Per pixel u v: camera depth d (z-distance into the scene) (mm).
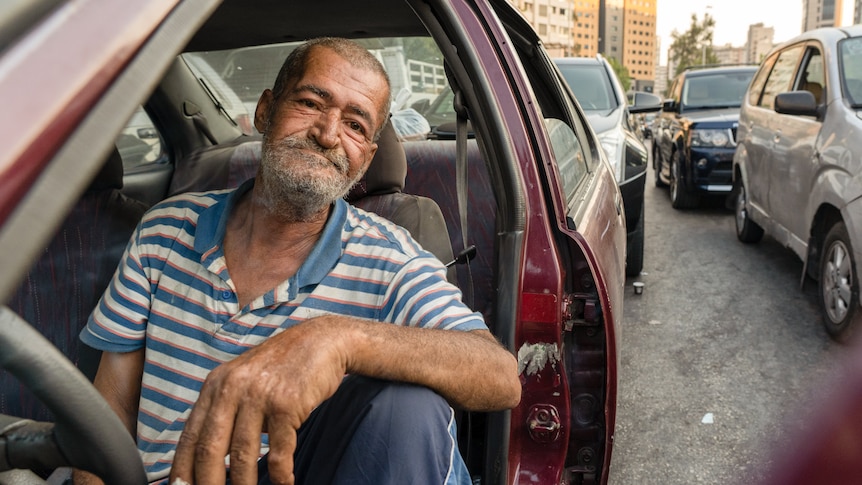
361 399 1235
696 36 90312
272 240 1479
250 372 1038
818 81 4688
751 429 3156
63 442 708
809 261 4555
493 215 2438
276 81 1564
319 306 1469
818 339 4141
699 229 7305
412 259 1515
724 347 4090
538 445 1710
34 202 523
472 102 1674
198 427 1021
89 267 2043
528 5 99250
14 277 504
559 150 2195
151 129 2791
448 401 1328
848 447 755
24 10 577
